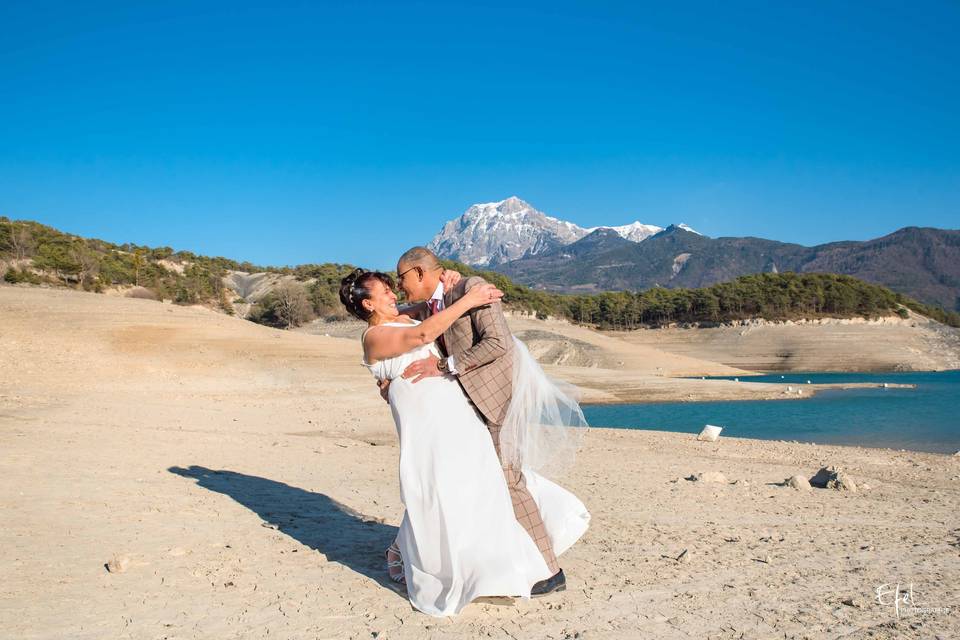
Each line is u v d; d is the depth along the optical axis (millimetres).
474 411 4055
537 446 4336
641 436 18875
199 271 145250
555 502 4457
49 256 105688
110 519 5570
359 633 3412
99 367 29734
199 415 19203
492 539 3811
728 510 7598
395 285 4500
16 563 4293
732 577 4629
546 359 81375
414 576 3850
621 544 5652
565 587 4238
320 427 18953
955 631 3596
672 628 3582
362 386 31734
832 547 5691
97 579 4090
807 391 49062
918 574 4801
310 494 7695
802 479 9625
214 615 3598
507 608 3852
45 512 5641
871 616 3830
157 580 4133
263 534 5453
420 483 3889
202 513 6090
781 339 134000
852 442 22156
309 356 39750
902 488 10148
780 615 3816
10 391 21375
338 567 4594
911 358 118500
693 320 158000
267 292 143875
